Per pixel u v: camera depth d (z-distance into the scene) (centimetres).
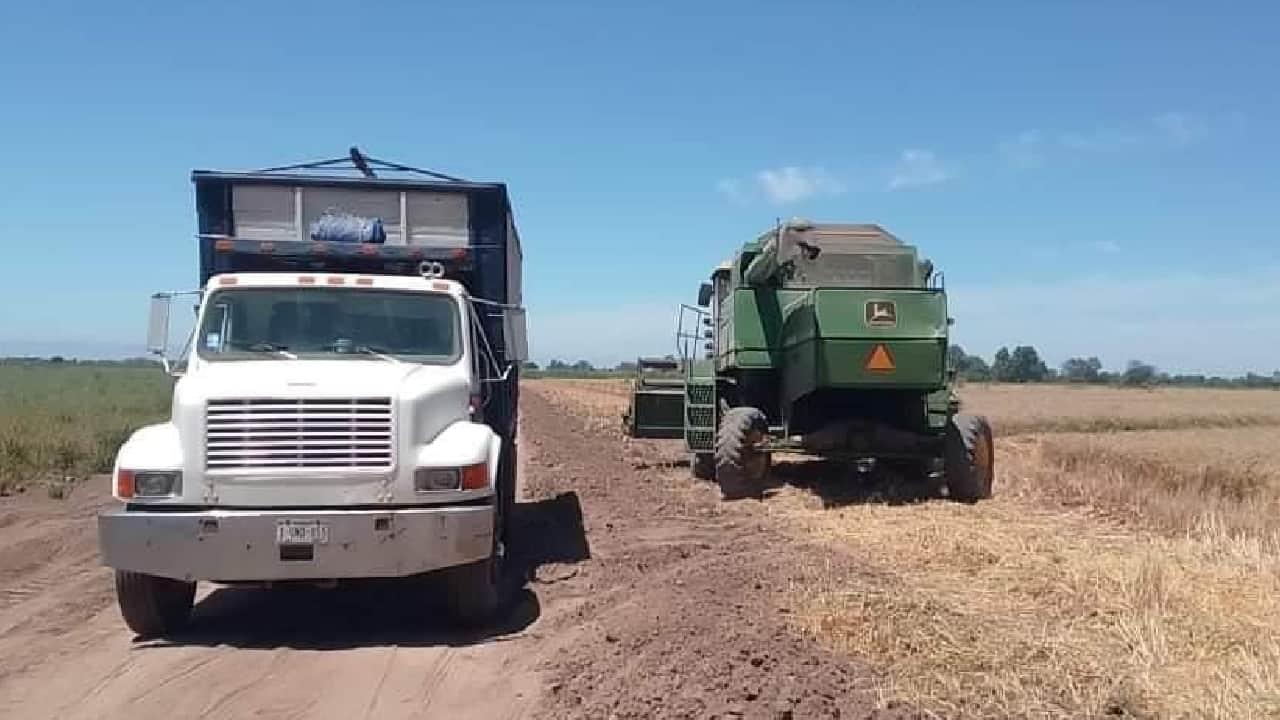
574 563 1059
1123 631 710
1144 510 1326
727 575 936
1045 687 607
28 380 5606
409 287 919
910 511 1329
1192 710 569
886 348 1342
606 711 606
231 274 922
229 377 789
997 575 920
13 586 992
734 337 1549
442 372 860
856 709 577
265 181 1028
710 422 1702
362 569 748
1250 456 2123
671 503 1487
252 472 756
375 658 749
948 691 602
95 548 1179
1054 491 1565
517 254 1312
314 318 900
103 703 655
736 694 603
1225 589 838
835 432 1445
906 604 780
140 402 3588
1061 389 8031
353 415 769
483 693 672
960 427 1428
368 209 1047
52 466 1794
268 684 692
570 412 4078
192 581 789
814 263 1529
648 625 770
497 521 873
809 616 761
